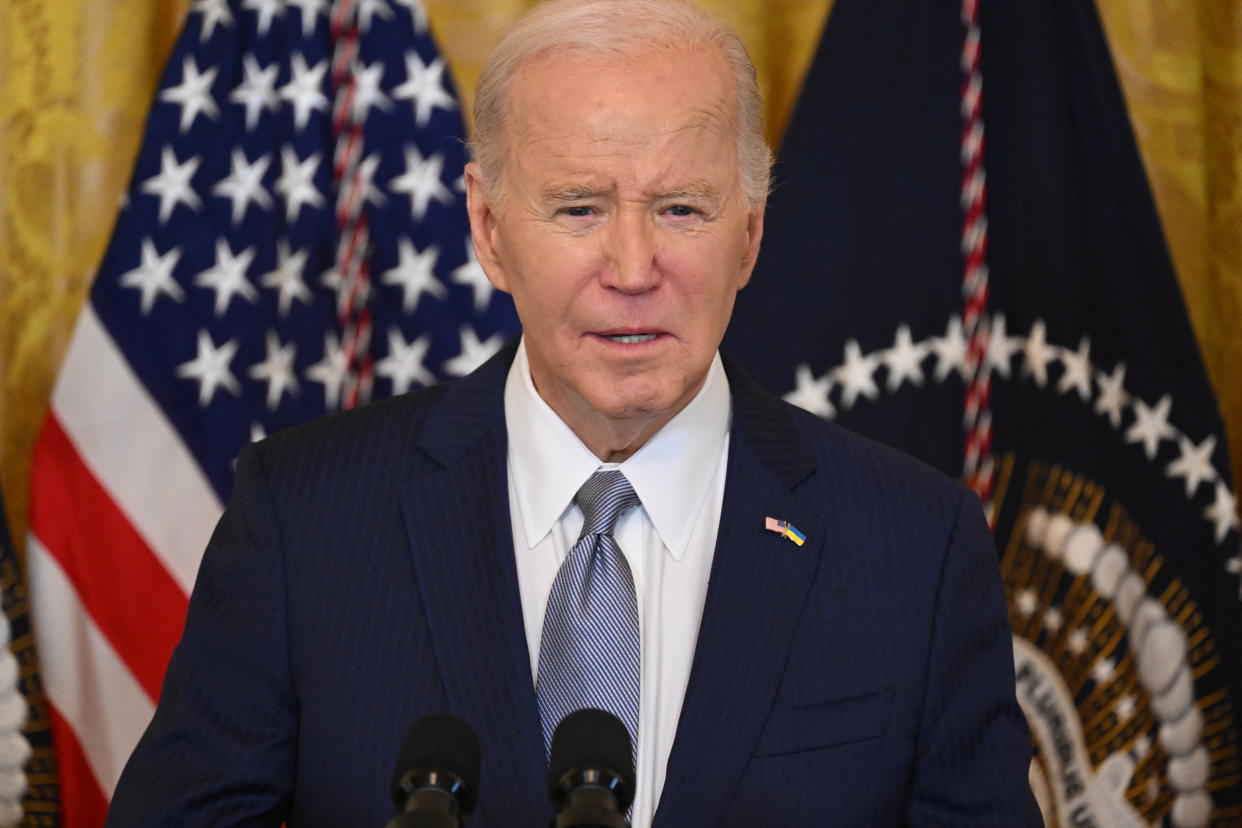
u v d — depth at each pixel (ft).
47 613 30.09
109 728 30.32
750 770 16.24
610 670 16.51
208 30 31.14
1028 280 32.24
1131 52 33.30
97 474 30.27
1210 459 31.76
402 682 16.58
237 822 16.07
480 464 18.04
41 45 31.24
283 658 17.01
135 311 30.45
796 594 17.25
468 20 32.35
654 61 15.65
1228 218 33.42
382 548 17.40
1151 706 31.96
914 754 17.04
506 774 16.01
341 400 31.45
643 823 16.34
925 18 32.19
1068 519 32.07
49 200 31.24
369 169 31.73
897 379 31.99
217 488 30.48
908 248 32.07
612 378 16.01
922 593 17.49
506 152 16.35
